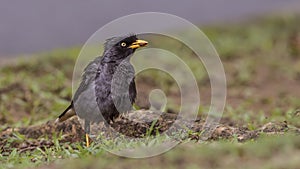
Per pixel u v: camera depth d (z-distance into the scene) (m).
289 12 25.66
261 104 16.41
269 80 19.11
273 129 11.50
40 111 15.06
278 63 20.48
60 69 18.77
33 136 12.55
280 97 17.11
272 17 25.14
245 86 18.55
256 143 9.99
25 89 16.50
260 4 27.25
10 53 22.67
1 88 16.55
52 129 12.45
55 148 11.31
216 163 9.25
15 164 10.53
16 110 15.29
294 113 13.20
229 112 14.48
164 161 9.53
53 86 16.69
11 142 12.06
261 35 23.16
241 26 24.53
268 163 9.02
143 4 26.80
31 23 25.08
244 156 9.42
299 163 8.87
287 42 22.47
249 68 19.98
